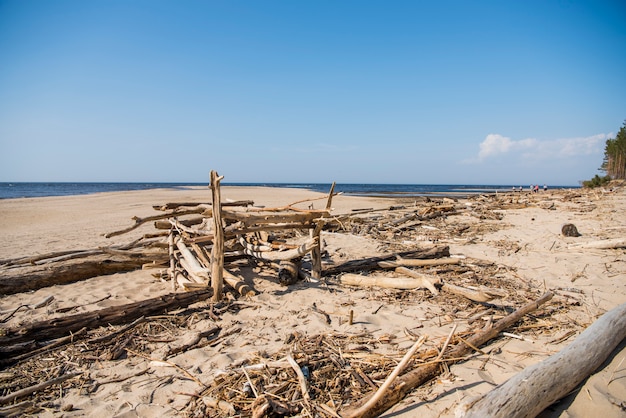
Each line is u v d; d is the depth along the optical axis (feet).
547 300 13.87
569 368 8.85
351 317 12.96
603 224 34.35
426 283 15.57
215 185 15.03
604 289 16.98
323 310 14.52
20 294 17.51
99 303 16.08
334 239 30.81
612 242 24.11
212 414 8.25
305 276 18.49
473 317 13.25
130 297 16.94
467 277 19.08
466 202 62.13
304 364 9.98
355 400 8.51
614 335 10.53
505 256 24.11
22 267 20.81
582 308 14.55
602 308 14.56
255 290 17.17
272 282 18.52
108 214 50.90
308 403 8.29
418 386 9.10
